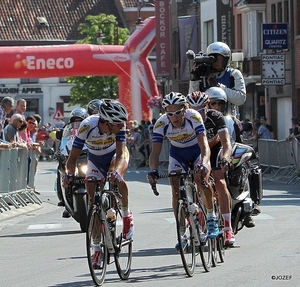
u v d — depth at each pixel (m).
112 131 16.22
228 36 72.62
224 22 72.75
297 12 63.19
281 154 46.28
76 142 16.31
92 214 15.22
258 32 70.38
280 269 16.31
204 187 16.62
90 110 24.47
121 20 120.56
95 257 15.30
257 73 69.19
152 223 24.91
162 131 16.61
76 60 62.22
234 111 21.30
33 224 26.64
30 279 16.30
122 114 15.95
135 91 64.94
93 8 122.19
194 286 14.89
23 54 61.50
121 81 64.69
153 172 16.27
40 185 45.81
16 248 21.03
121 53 64.31
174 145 16.84
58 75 62.69
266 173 49.00
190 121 16.50
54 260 18.75
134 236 22.05
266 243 19.89
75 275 16.62
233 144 19.50
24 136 34.97
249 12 70.88
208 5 78.81
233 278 15.52
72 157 16.39
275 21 67.75
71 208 24.19
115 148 16.59
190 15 84.31
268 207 28.52
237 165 19.05
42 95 120.94
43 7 121.50
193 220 16.12
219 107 18.81
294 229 22.31
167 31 77.75
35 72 61.72
